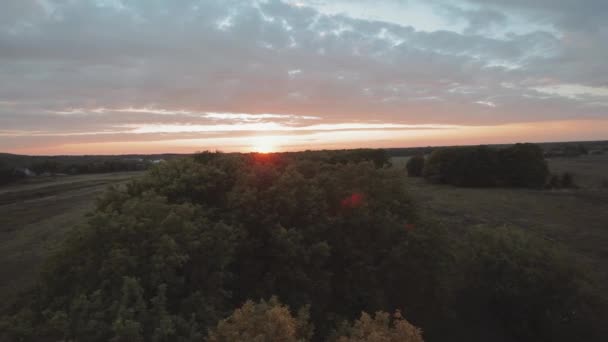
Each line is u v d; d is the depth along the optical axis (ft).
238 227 28.78
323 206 32.42
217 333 16.01
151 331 17.70
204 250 24.44
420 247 35.47
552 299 33.81
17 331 18.20
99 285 20.62
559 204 94.58
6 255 51.57
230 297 24.80
